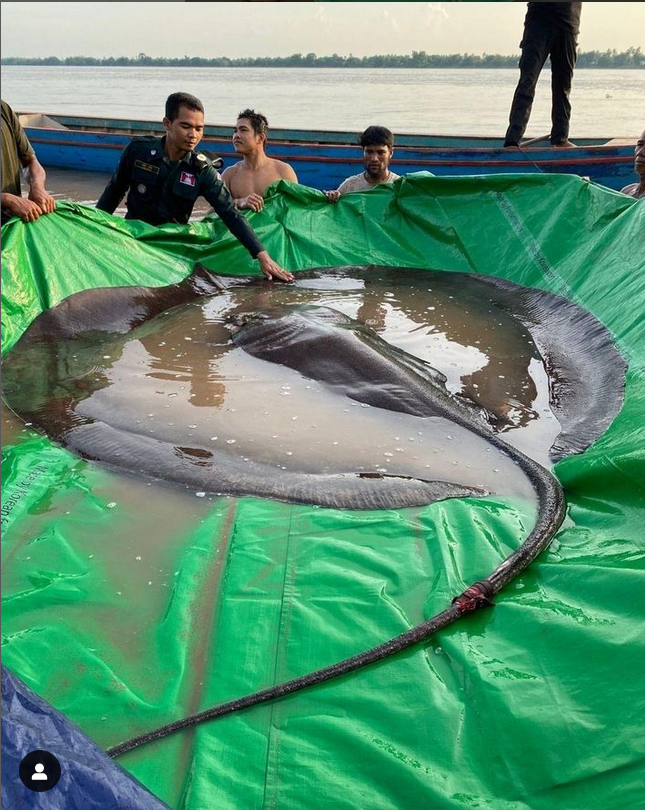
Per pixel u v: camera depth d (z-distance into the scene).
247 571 2.66
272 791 1.89
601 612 2.32
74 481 3.22
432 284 5.89
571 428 3.74
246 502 3.08
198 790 1.88
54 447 3.46
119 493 3.14
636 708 1.94
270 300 5.46
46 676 2.23
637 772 1.79
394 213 6.47
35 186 5.18
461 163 8.80
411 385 3.92
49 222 5.07
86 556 2.76
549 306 5.23
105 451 3.41
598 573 2.47
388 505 3.06
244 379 4.17
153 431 3.58
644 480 2.93
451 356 4.59
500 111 20.34
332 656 2.31
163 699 2.17
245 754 1.99
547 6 9.05
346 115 19.83
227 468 3.29
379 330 4.97
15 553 2.76
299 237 6.31
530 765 1.90
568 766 1.86
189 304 5.44
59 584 2.59
